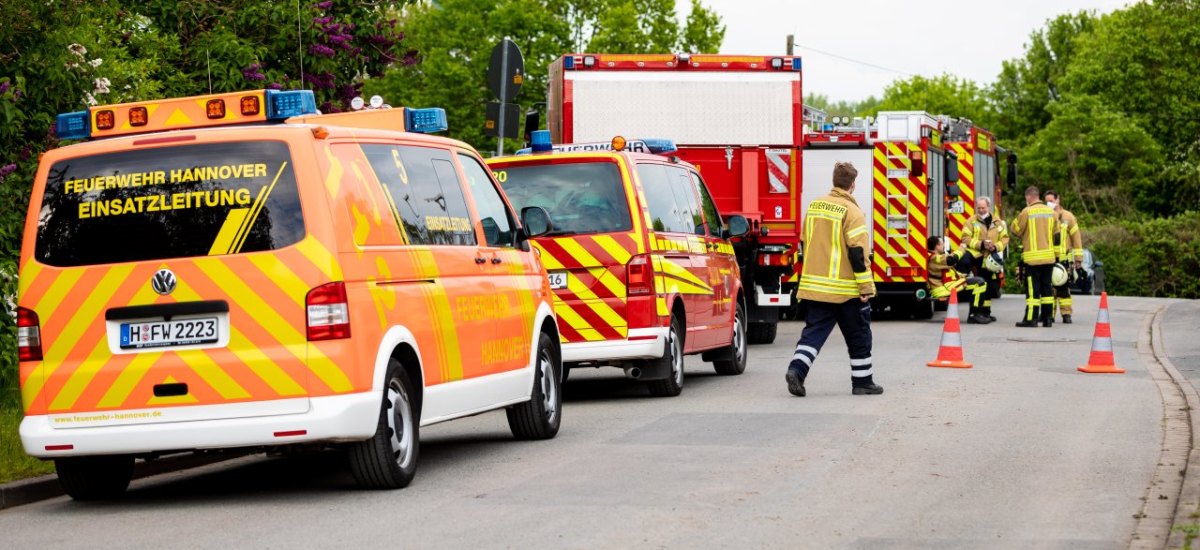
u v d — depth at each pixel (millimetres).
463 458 10352
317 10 18328
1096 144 76125
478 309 10047
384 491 8938
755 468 9383
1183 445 10258
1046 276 23094
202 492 9391
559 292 13398
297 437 8320
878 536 7227
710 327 15016
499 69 17656
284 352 8328
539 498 8461
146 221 8523
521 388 10742
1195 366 16281
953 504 8094
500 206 10977
